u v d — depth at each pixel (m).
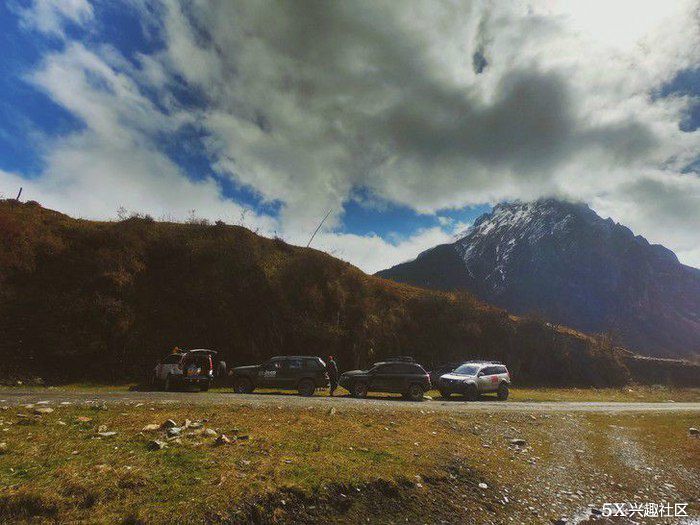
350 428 12.45
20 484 6.39
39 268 29.61
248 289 35.78
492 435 14.38
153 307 31.17
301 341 35.16
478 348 47.53
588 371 54.44
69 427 9.87
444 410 18.28
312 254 42.88
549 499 9.57
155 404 13.54
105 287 29.81
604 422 19.89
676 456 14.41
